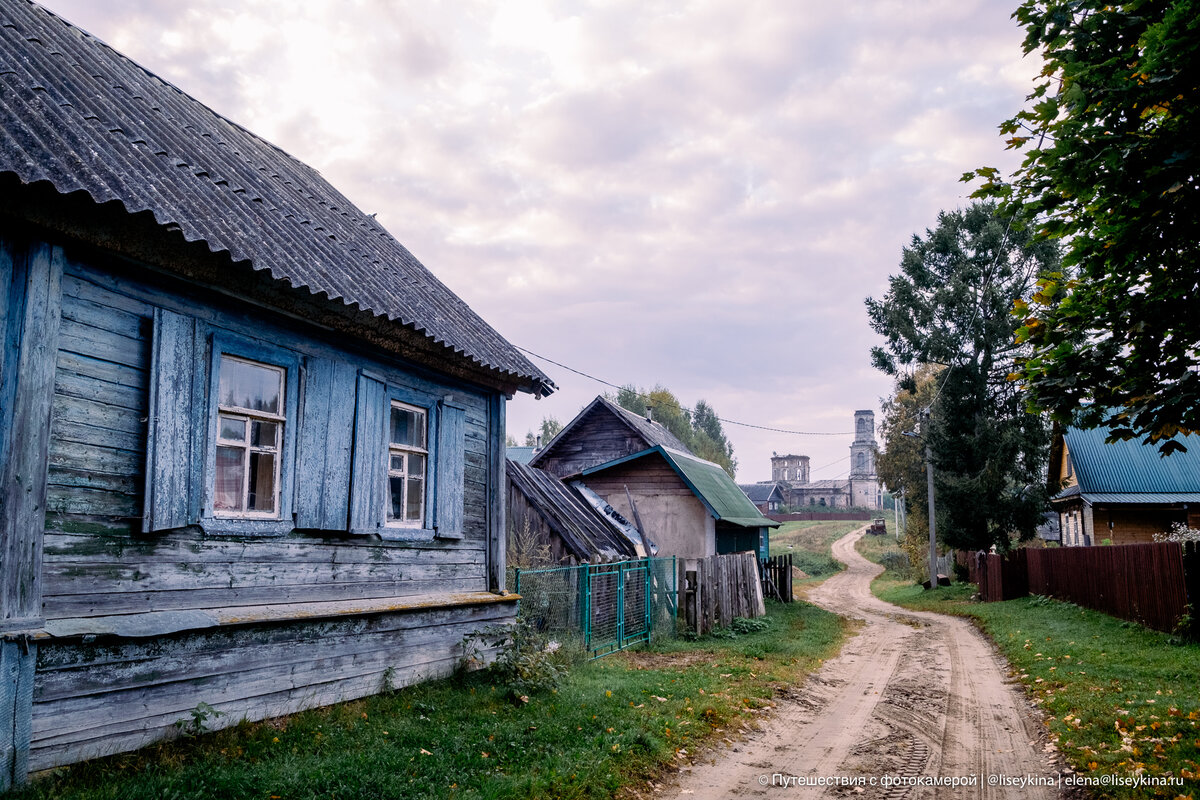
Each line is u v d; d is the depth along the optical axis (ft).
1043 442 94.02
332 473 25.50
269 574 22.91
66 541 17.61
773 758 23.09
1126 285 18.79
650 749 22.07
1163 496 91.20
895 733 26.25
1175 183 15.43
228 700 20.89
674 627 50.11
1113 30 17.46
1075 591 62.64
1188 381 17.58
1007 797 19.20
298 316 23.98
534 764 19.84
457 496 32.22
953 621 68.33
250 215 24.58
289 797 16.48
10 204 16.44
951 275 103.04
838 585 133.69
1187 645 38.50
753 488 329.93
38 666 16.57
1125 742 22.12
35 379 16.93
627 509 69.15
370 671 26.21
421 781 17.90
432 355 30.01
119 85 26.78
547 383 36.17
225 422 22.34
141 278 19.79
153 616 19.10
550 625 39.24
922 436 107.34
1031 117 18.33
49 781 16.25
